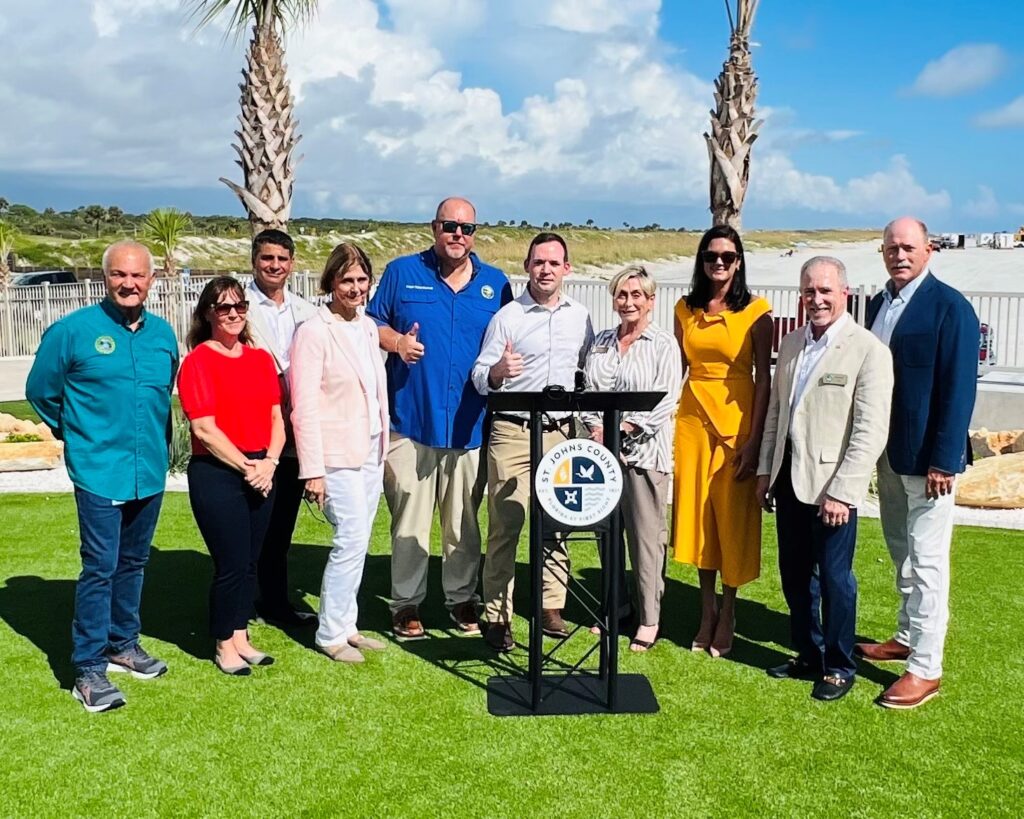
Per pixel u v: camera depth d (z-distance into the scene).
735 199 11.38
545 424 5.00
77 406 4.32
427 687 4.61
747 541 4.92
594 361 4.98
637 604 5.24
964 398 4.22
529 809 3.51
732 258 4.76
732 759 3.89
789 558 4.65
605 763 3.85
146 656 4.76
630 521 5.05
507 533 5.02
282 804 3.54
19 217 79.62
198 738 4.05
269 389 4.71
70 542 7.05
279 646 5.15
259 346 5.16
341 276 4.65
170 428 4.67
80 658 4.39
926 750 3.97
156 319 4.58
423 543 5.28
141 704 4.38
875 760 3.88
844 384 4.32
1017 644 5.14
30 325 23.94
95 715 4.26
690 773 3.77
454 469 5.22
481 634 5.37
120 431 4.38
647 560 5.04
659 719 4.25
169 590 6.00
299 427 4.65
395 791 3.63
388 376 5.28
